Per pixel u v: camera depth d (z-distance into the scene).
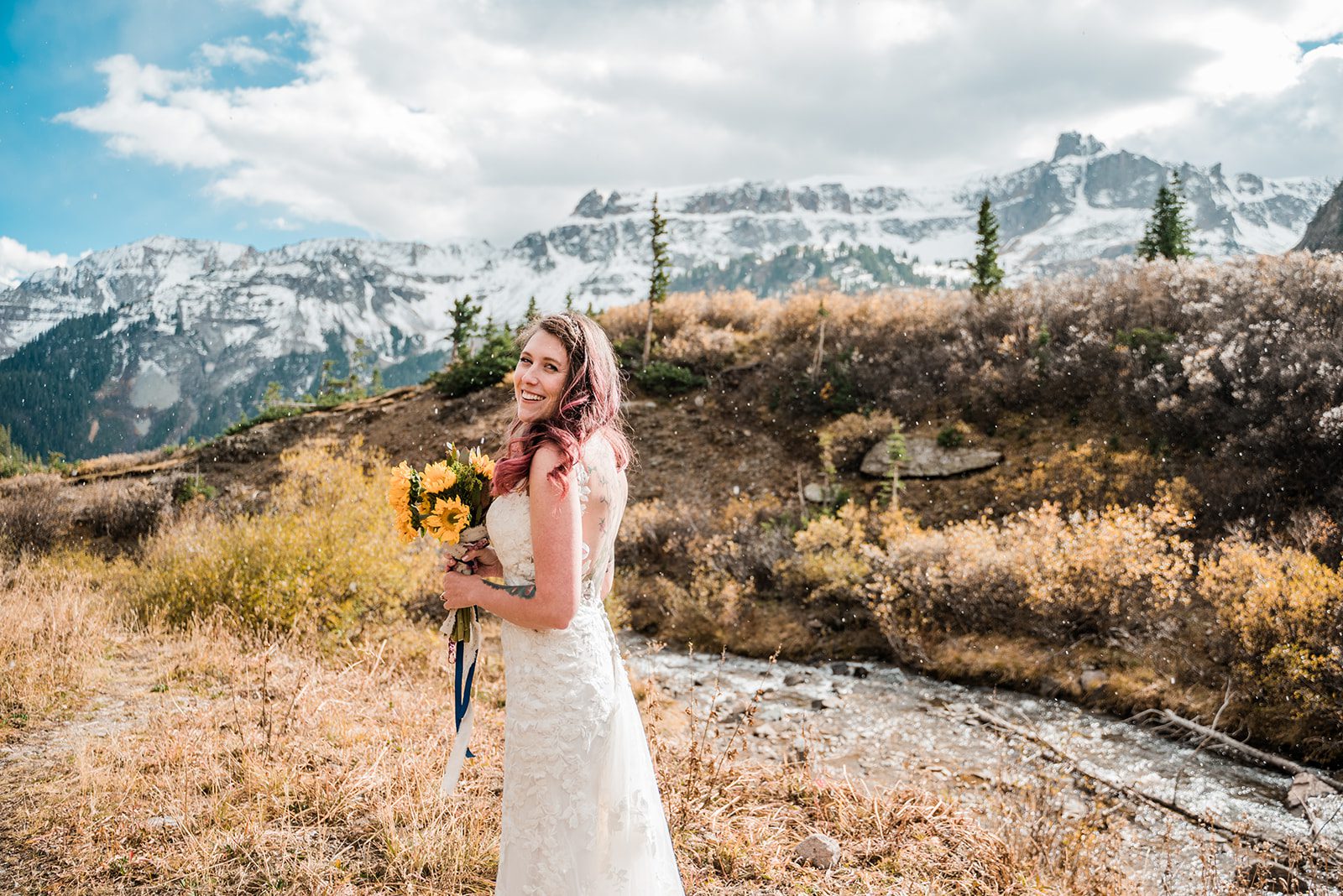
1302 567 7.55
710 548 12.67
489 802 3.73
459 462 2.28
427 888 3.00
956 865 3.55
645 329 24.61
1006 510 13.21
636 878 2.19
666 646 10.74
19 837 3.25
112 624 7.22
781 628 10.64
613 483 2.17
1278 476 10.71
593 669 2.17
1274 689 6.96
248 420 26.83
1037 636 9.14
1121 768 6.34
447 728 4.70
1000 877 3.46
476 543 2.22
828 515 13.47
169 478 21.31
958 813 4.11
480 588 2.08
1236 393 12.05
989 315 18.45
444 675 6.47
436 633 7.79
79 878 2.97
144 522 16.50
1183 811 5.42
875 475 15.59
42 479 23.94
